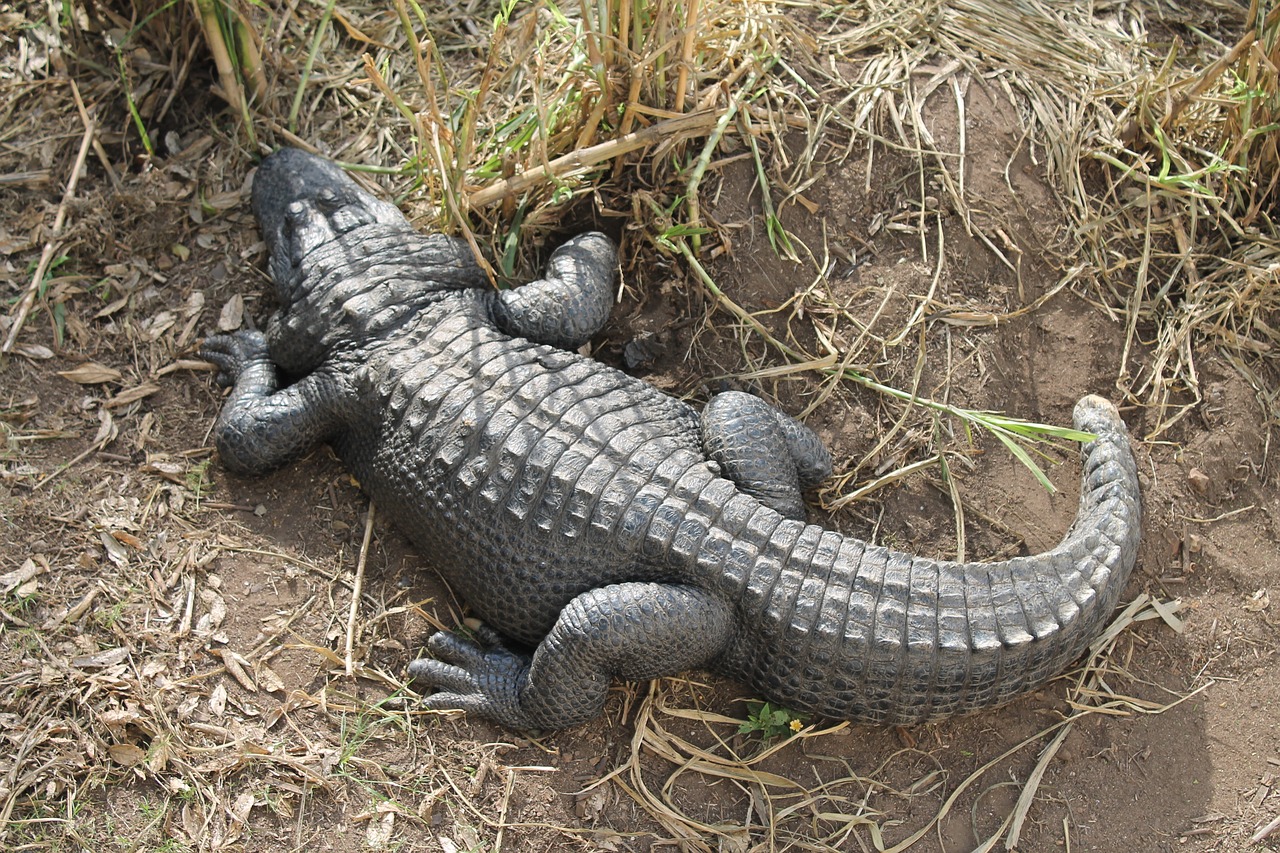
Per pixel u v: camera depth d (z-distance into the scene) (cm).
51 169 351
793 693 307
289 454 329
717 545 307
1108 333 341
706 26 339
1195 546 328
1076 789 310
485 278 342
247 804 302
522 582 311
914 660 301
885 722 308
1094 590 305
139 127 344
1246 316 342
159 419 335
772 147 346
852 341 338
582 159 337
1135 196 348
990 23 362
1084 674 317
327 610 319
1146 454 334
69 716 307
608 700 315
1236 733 314
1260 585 326
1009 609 303
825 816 307
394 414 321
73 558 319
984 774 311
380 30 368
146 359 339
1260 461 335
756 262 342
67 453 329
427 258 337
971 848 306
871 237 343
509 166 340
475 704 311
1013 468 331
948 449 332
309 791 304
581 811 306
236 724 308
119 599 317
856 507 331
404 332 329
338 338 330
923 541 328
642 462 313
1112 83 356
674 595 305
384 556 325
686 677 317
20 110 356
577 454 312
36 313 340
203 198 352
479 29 368
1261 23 336
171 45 358
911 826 307
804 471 328
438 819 304
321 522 328
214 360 340
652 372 341
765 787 309
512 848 303
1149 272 345
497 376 320
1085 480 321
